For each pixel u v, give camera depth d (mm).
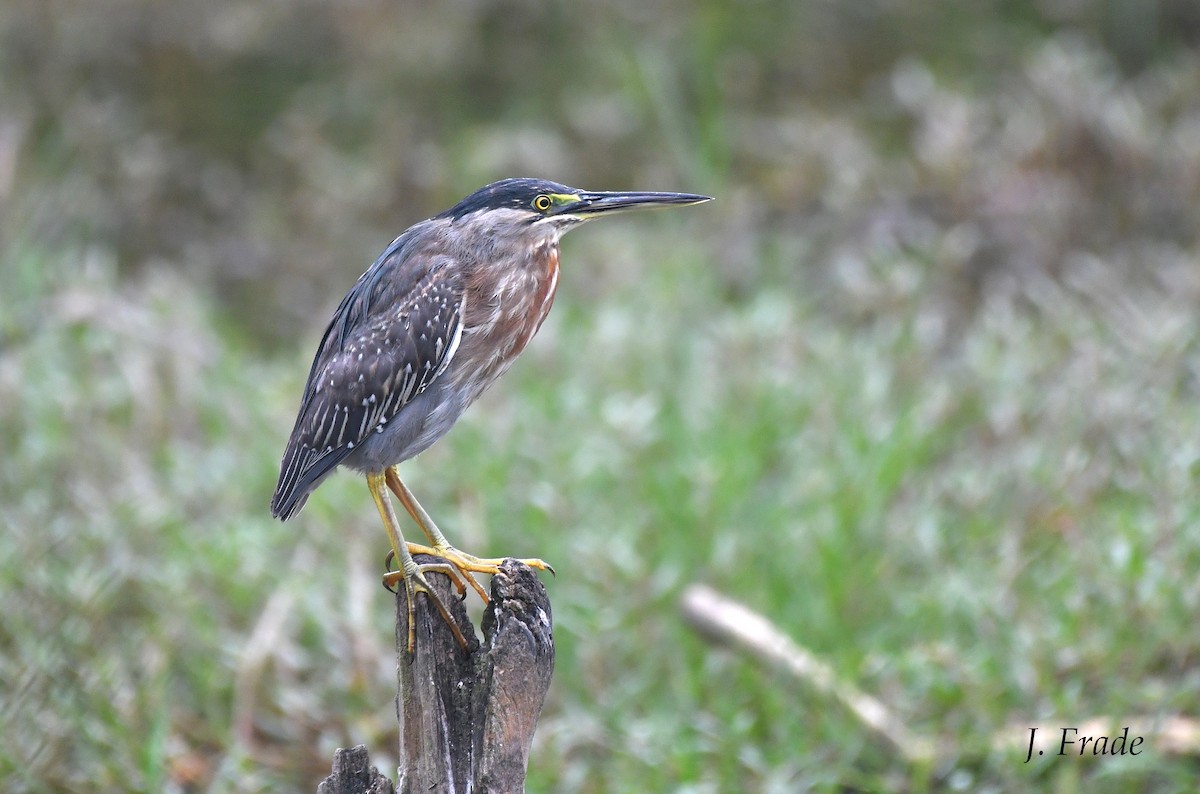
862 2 19703
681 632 10273
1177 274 13758
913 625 10336
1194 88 16906
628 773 9258
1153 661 9766
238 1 20156
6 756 9164
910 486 11766
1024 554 10859
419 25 20109
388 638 10664
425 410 7828
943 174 15820
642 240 16250
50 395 12750
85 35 19500
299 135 18641
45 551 10805
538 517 11336
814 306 14961
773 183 17188
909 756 9195
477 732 6277
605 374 13469
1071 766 8812
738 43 19672
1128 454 11461
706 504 11234
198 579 10984
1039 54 18047
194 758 9727
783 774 9094
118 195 17672
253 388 13719
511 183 8109
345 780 6184
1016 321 13820
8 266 14781
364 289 8047
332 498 11898
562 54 19922
